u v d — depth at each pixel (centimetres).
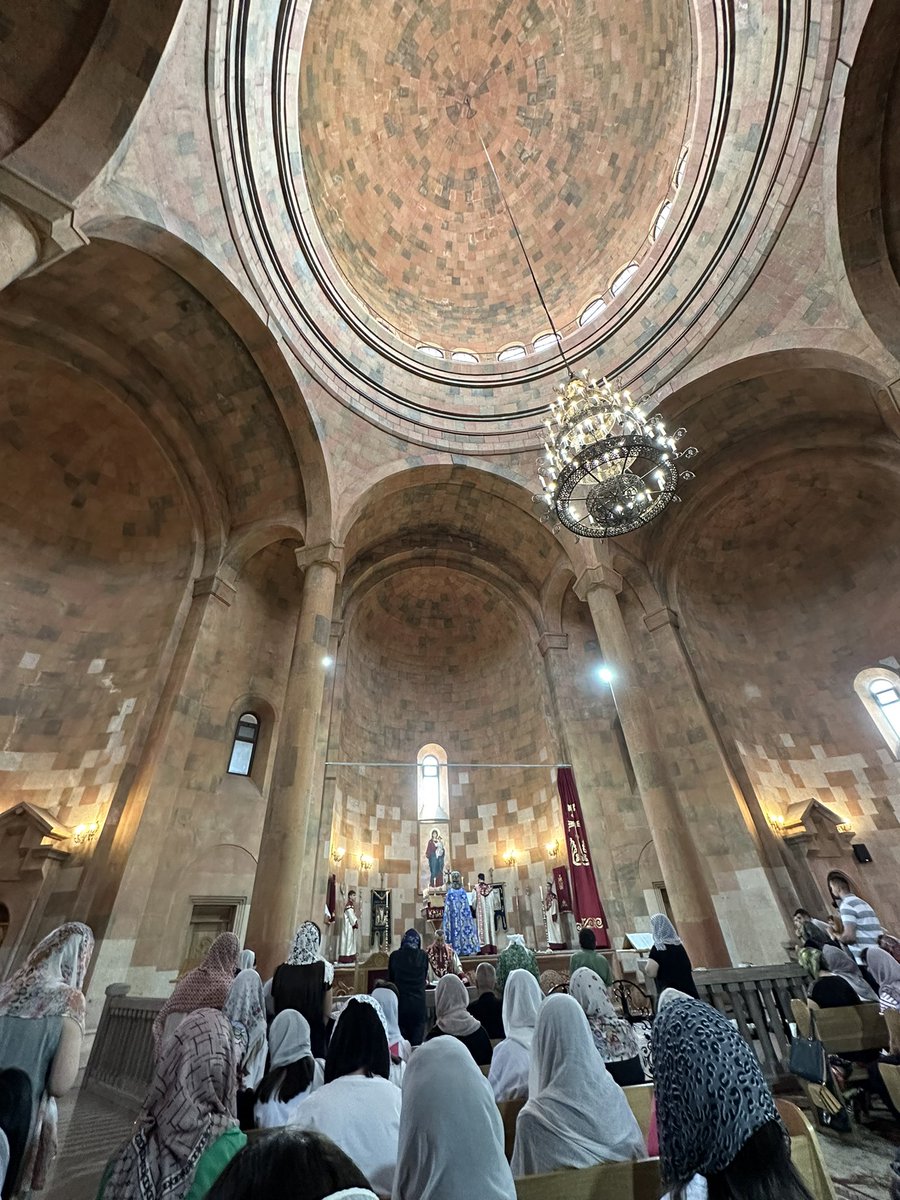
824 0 902
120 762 1101
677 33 1398
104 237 893
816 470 1395
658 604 1470
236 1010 378
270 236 1151
